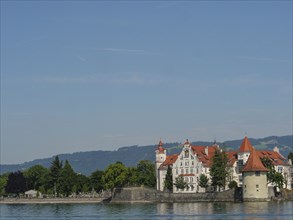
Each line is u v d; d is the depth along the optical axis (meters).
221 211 175.25
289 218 145.62
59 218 173.88
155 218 158.88
